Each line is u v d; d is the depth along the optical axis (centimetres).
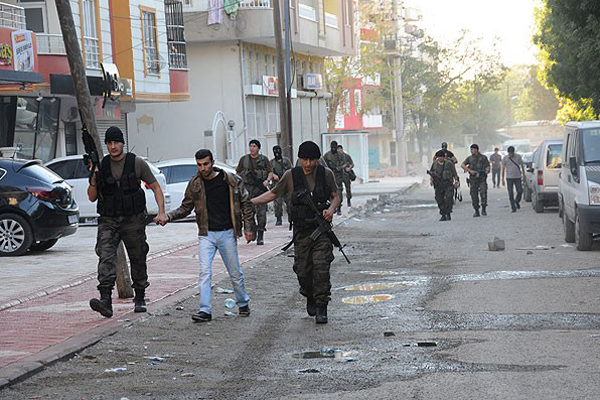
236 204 1184
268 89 4962
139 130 4669
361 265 1781
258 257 1903
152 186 1189
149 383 839
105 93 3247
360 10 7100
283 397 764
